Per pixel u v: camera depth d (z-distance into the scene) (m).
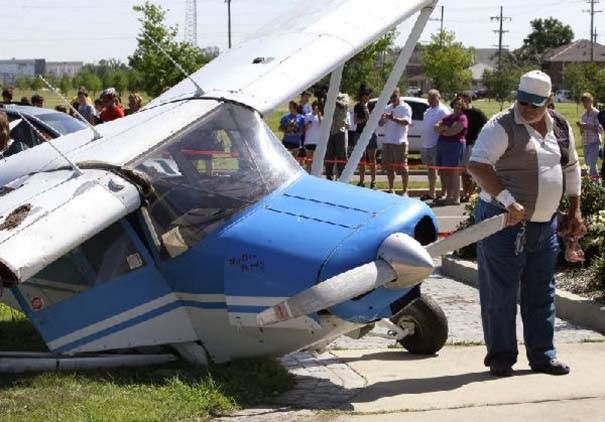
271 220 5.93
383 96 8.35
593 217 9.54
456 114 16.84
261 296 5.73
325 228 5.74
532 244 6.40
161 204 6.06
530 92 6.08
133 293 6.04
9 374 5.95
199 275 5.95
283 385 6.08
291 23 7.92
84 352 6.10
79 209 5.71
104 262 6.07
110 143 6.45
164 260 6.04
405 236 5.62
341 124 17.75
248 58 7.27
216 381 5.92
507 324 6.44
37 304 6.17
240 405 5.70
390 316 6.02
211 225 5.98
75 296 6.09
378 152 21.69
